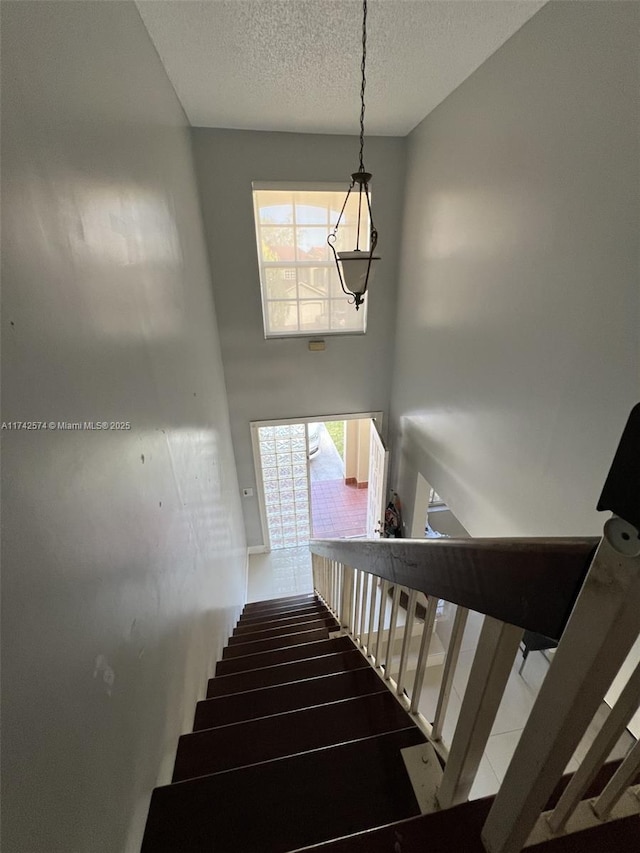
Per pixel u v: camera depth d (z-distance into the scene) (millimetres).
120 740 898
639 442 326
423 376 3359
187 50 1973
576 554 416
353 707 1294
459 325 2635
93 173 1069
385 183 3455
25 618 594
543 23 1648
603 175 1422
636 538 347
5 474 576
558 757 500
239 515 4348
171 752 1237
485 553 546
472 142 2297
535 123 1750
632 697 493
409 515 4020
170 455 1646
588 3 1411
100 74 1174
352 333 4008
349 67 2193
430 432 3281
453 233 2621
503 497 2262
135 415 1234
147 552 1210
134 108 1527
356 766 1005
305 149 3244
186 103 2600
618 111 1338
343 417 4387
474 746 691
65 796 660
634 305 1349
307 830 913
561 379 1724
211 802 986
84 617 780
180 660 1476
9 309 626
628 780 576
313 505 6137
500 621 558
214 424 3088
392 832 698
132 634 1026
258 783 997
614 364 1450
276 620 2914
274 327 4043
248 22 1787
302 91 2469
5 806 516
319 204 3727
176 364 1952
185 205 2557
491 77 2055
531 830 583
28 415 652
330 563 2582
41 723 610
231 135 3113
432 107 2729
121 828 858
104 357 1028
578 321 1602
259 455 4457
